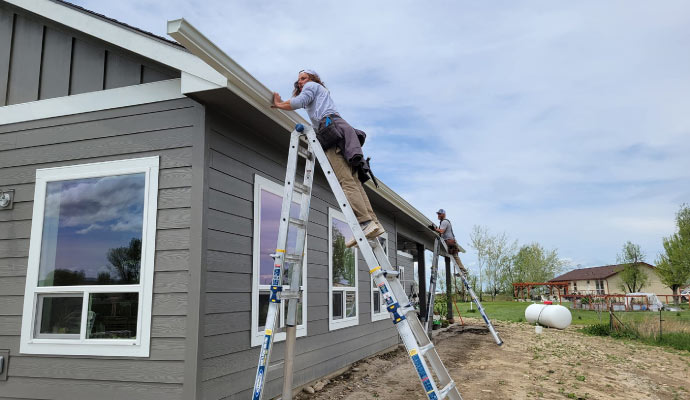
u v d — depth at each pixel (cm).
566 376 699
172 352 375
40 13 460
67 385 399
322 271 641
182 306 380
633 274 3872
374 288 877
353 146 349
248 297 455
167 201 404
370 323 830
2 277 438
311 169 392
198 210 390
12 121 470
